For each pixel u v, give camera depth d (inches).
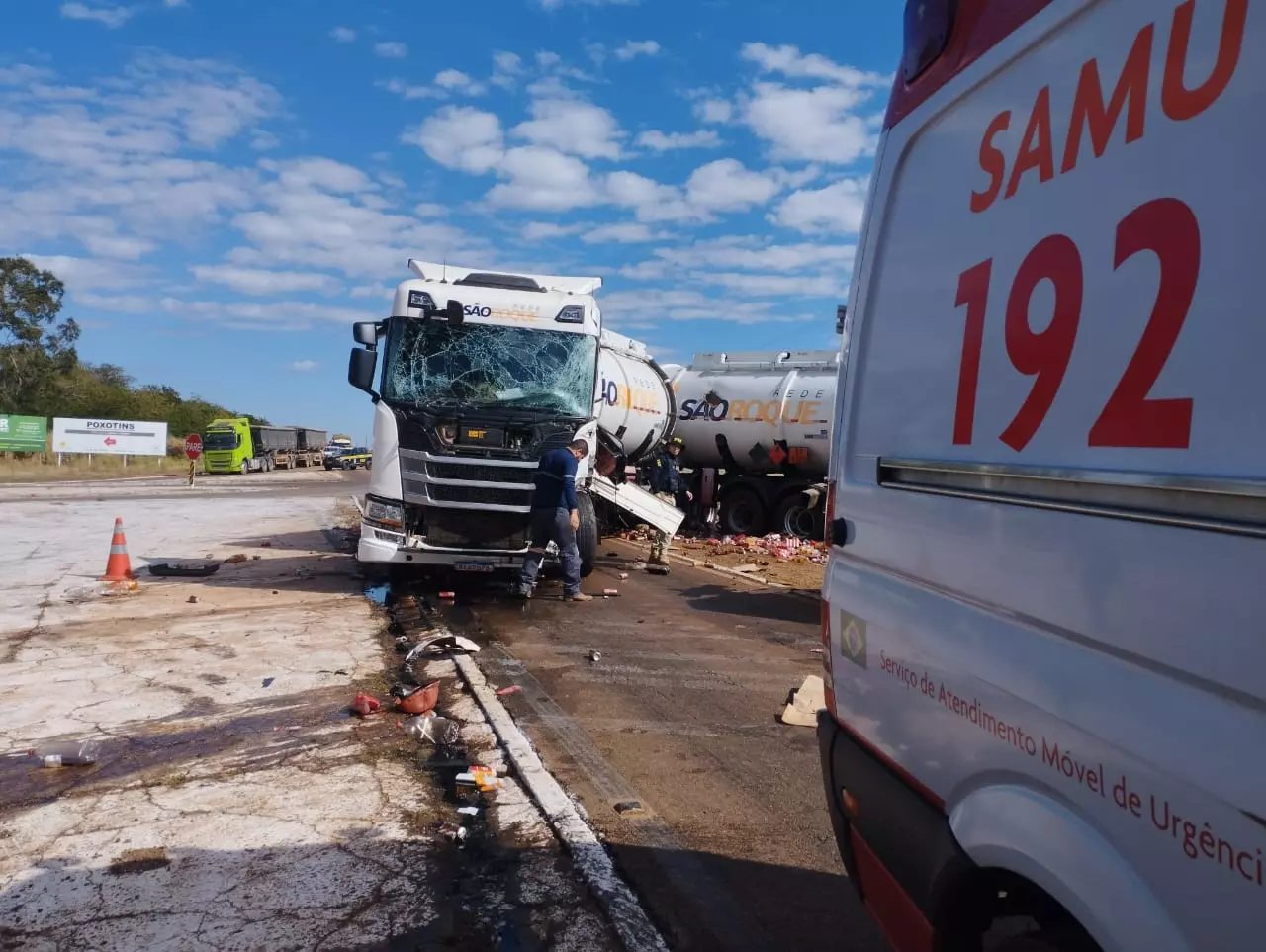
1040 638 74.3
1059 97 78.4
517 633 345.4
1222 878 55.3
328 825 171.8
